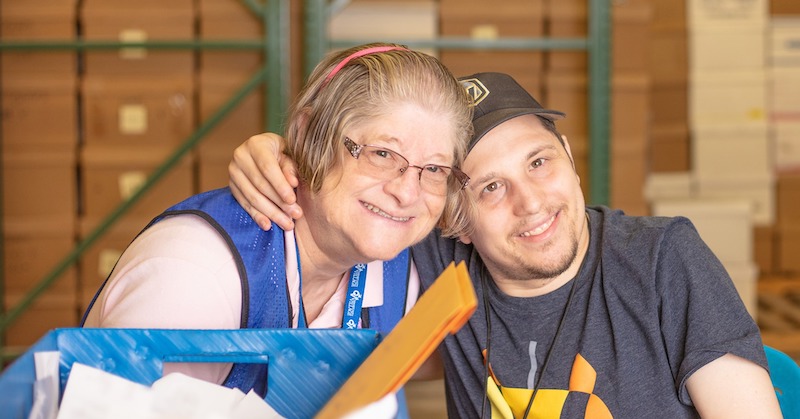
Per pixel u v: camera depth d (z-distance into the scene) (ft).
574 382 4.52
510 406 4.74
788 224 17.51
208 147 12.07
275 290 4.41
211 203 4.51
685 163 17.30
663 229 4.56
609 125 12.43
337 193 4.32
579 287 4.68
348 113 4.21
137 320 4.12
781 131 17.16
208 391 3.38
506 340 4.78
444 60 12.51
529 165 4.57
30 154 11.83
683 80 17.17
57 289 12.04
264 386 4.06
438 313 2.93
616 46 12.54
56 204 11.94
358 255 4.50
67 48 11.71
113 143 11.98
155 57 11.98
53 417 3.30
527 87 12.54
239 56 12.16
